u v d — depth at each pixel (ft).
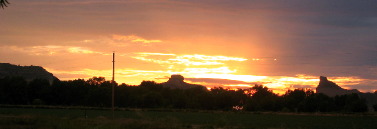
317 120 258.78
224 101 539.70
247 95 567.18
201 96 537.65
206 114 320.91
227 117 285.23
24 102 473.67
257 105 504.43
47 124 139.33
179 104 528.63
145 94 500.33
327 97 529.04
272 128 177.17
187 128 155.43
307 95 538.47
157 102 500.74
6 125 138.21
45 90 483.51
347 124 220.02
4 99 460.55
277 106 503.61
